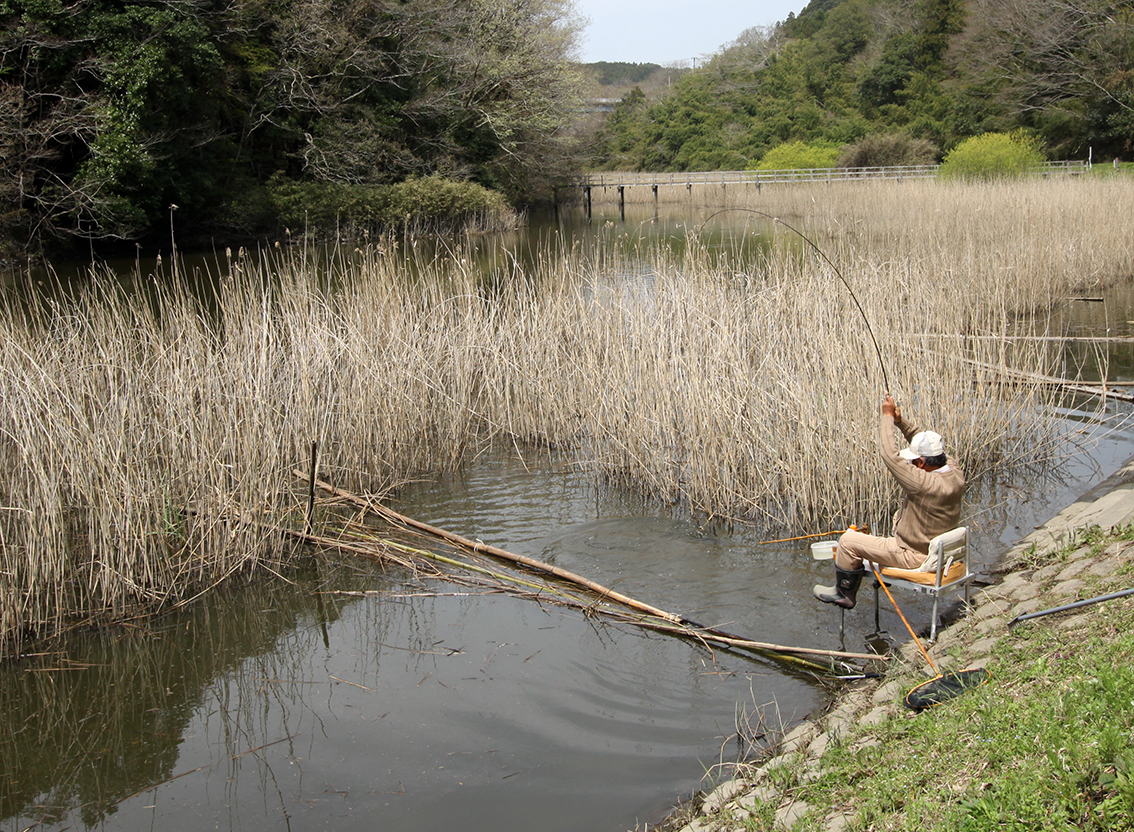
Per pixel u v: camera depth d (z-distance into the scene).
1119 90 42.78
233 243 26.16
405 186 29.97
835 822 3.05
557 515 6.95
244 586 5.99
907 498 4.64
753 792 3.54
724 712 4.32
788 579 5.61
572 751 4.08
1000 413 7.50
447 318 10.02
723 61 72.88
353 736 4.30
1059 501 6.59
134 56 20.84
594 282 9.89
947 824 2.73
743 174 46.72
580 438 8.62
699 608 5.30
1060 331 12.08
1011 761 2.90
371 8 31.31
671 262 9.92
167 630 5.45
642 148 70.19
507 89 37.28
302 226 27.23
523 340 9.36
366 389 7.98
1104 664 3.24
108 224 20.80
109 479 5.75
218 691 4.77
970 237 15.08
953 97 52.84
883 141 46.69
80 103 20.80
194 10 23.94
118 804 3.90
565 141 41.78
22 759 4.25
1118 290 15.31
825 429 6.47
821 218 24.72
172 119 22.39
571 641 5.07
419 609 5.56
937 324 8.19
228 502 6.25
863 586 5.47
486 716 4.39
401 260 18.09
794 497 6.44
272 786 3.96
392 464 7.91
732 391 7.07
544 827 3.60
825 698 4.36
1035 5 45.06
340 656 5.05
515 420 9.09
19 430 5.69
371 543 6.50
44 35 19.59
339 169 29.12
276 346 7.67
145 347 7.11
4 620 5.14
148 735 4.40
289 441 7.06
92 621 5.55
